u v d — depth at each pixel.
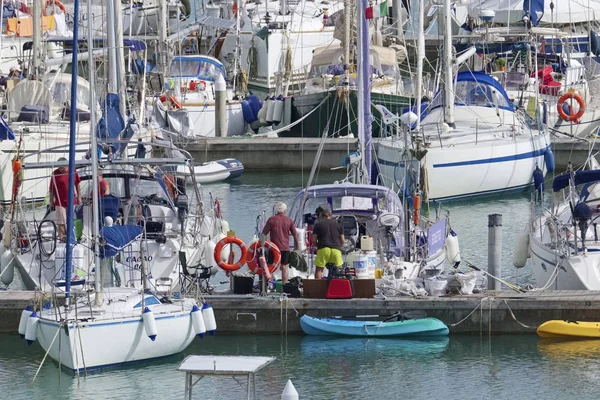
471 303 62.22
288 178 114.19
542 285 69.19
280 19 154.00
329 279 62.72
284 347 60.97
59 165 67.12
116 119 76.38
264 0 159.62
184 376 56.50
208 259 67.25
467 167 100.50
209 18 152.25
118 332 56.06
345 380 56.34
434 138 101.69
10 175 93.94
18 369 57.94
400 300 62.41
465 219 94.00
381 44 127.69
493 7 148.50
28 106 100.88
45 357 56.66
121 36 91.88
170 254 65.69
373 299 62.50
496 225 66.88
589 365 58.09
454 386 55.56
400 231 69.19
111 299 58.03
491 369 57.78
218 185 109.81
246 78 142.75
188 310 58.00
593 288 65.12
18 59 129.62
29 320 56.69
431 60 157.75
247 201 100.62
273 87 143.62
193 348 60.56
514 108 109.56
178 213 70.81
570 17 148.75
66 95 108.06
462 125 105.75
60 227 67.00
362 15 77.75
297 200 71.19
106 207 67.25
